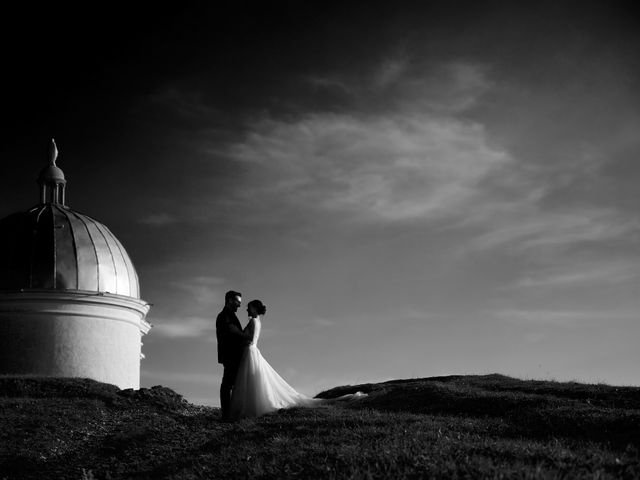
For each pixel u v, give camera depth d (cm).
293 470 1124
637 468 995
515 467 994
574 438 1366
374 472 1047
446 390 2000
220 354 1797
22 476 1500
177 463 1334
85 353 3153
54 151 3534
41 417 1980
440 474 1002
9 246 3191
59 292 3112
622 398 1875
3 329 3097
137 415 2133
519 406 1766
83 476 1412
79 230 3281
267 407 1769
